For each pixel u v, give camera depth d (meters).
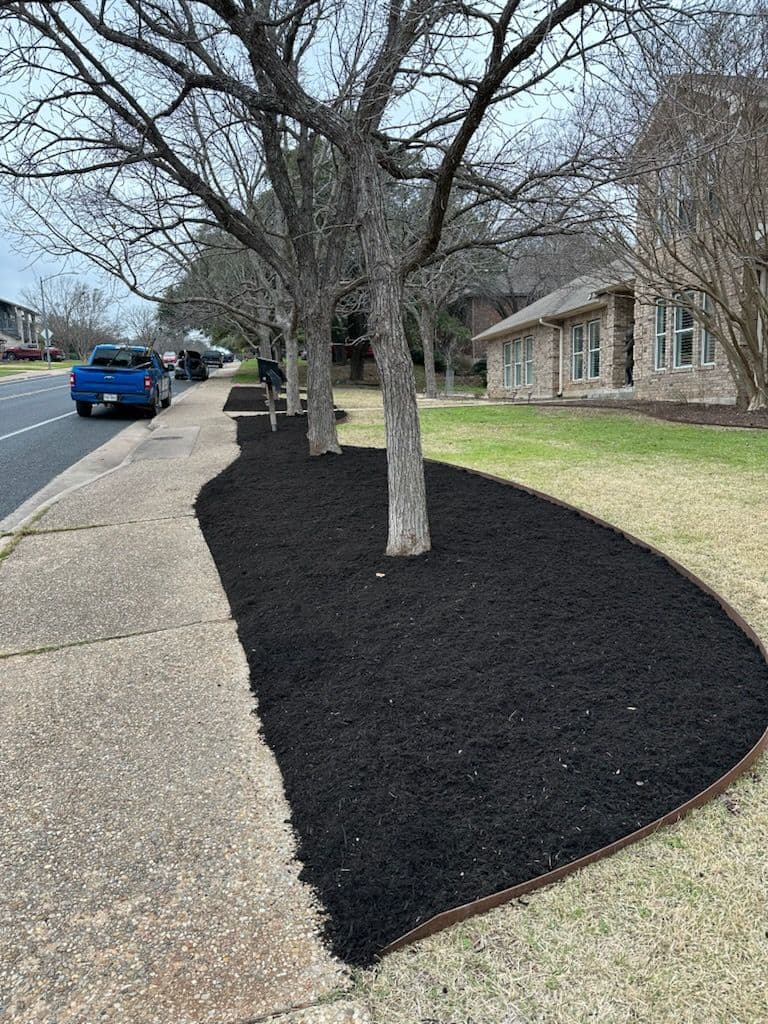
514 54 3.83
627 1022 1.64
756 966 1.78
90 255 8.34
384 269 4.57
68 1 4.98
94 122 7.05
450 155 4.19
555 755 2.59
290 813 2.42
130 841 2.33
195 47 5.48
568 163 5.43
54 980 1.81
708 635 3.53
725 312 12.12
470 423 12.70
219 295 13.38
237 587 4.62
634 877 2.07
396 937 1.88
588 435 10.67
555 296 24.59
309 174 8.98
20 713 3.20
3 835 2.38
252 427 13.55
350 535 5.38
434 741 2.71
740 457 8.30
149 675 3.53
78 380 16.31
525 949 1.85
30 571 5.19
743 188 10.85
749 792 2.42
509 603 3.88
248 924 1.96
